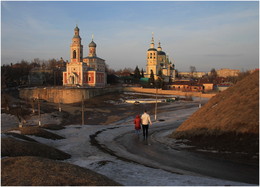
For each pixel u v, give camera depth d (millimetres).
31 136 20328
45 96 90938
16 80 133125
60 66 183125
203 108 22625
